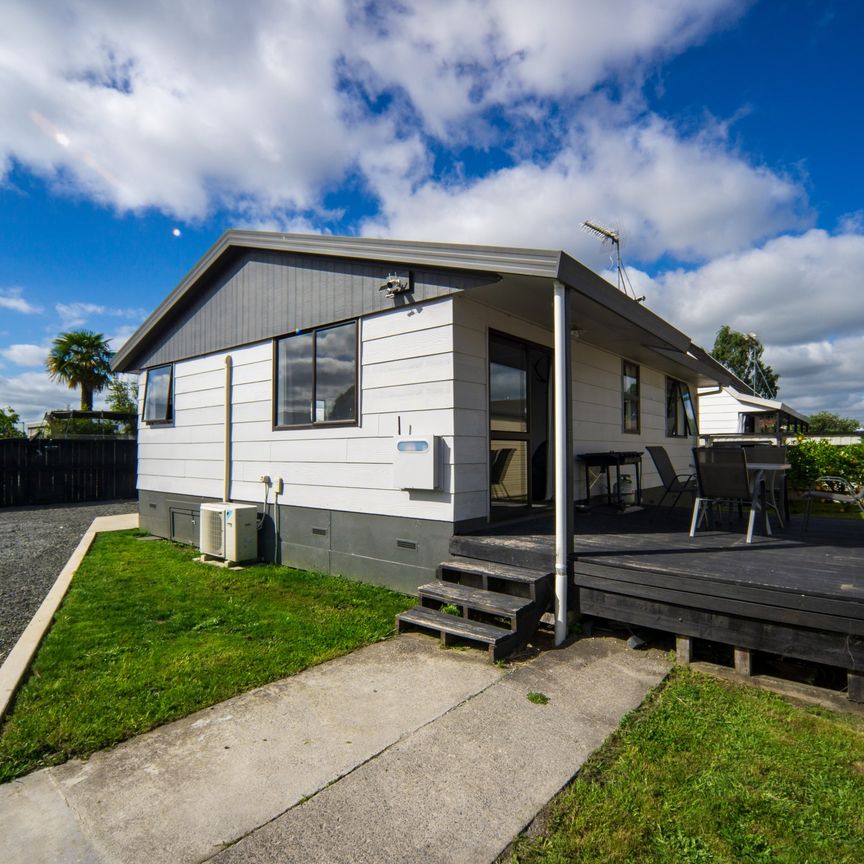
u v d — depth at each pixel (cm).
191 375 776
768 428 1508
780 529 514
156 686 304
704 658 346
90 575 583
